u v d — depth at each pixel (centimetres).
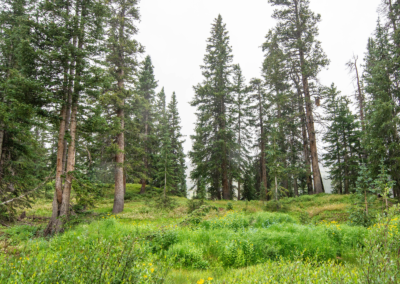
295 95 2422
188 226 1033
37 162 1872
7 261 375
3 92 1114
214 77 2614
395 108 1414
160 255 666
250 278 451
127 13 1891
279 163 1902
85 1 1192
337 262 627
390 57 1506
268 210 1695
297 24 2319
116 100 1711
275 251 672
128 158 1967
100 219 1118
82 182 1116
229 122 2567
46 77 1089
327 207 1555
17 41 1251
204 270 613
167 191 2298
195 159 2541
